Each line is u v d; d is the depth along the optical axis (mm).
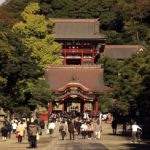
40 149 42375
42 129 68688
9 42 63594
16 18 151750
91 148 43219
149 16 155625
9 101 60844
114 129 67688
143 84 56844
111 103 69875
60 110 105438
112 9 158875
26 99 69312
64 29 132125
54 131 71750
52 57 108125
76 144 48719
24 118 70812
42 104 74375
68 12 158375
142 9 155125
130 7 155750
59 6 158875
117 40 150375
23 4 159375
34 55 103938
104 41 131750
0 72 58781
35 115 83250
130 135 65125
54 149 42281
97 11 159125
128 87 62594
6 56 57562
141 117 65812
